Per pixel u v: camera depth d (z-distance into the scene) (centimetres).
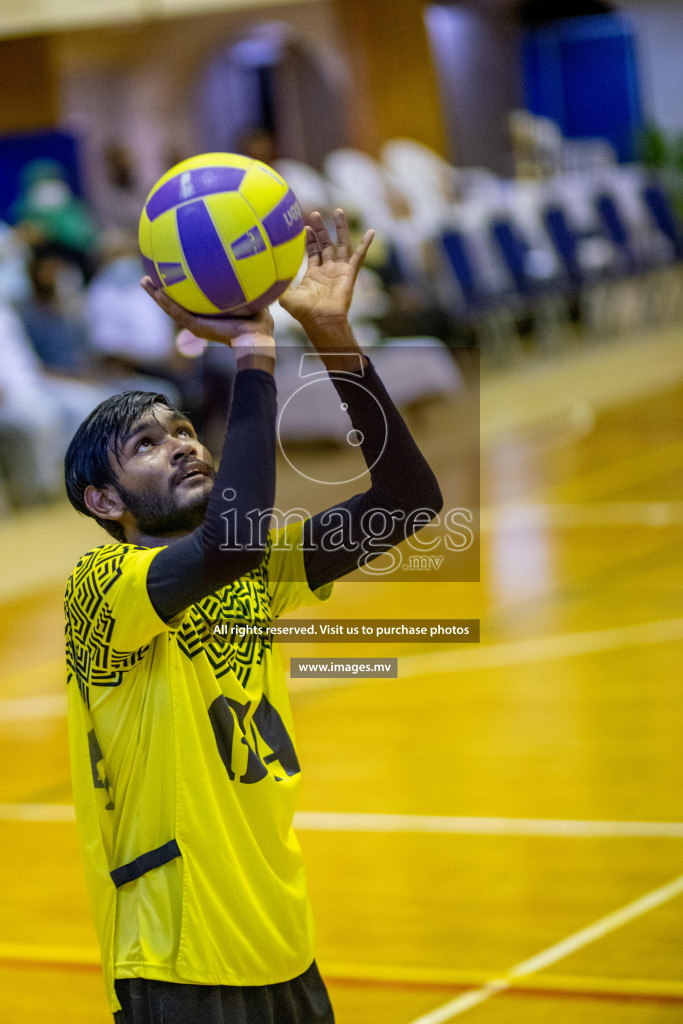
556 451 2591
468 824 1044
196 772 487
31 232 2911
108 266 2781
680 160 4659
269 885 500
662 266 3897
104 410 509
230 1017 486
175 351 2711
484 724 1266
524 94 4434
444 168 3734
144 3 3578
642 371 3391
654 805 1045
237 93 3916
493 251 3538
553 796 1083
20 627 1819
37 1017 819
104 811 502
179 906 480
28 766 1289
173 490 502
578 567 1797
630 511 2088
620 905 888
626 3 4803
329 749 1241
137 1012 482
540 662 1433
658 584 1686
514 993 789
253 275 454
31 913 973
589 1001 774
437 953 848
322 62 3922
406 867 977
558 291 3609
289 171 3303
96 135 3712
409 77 3934
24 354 2619
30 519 2544
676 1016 749
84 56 3662
